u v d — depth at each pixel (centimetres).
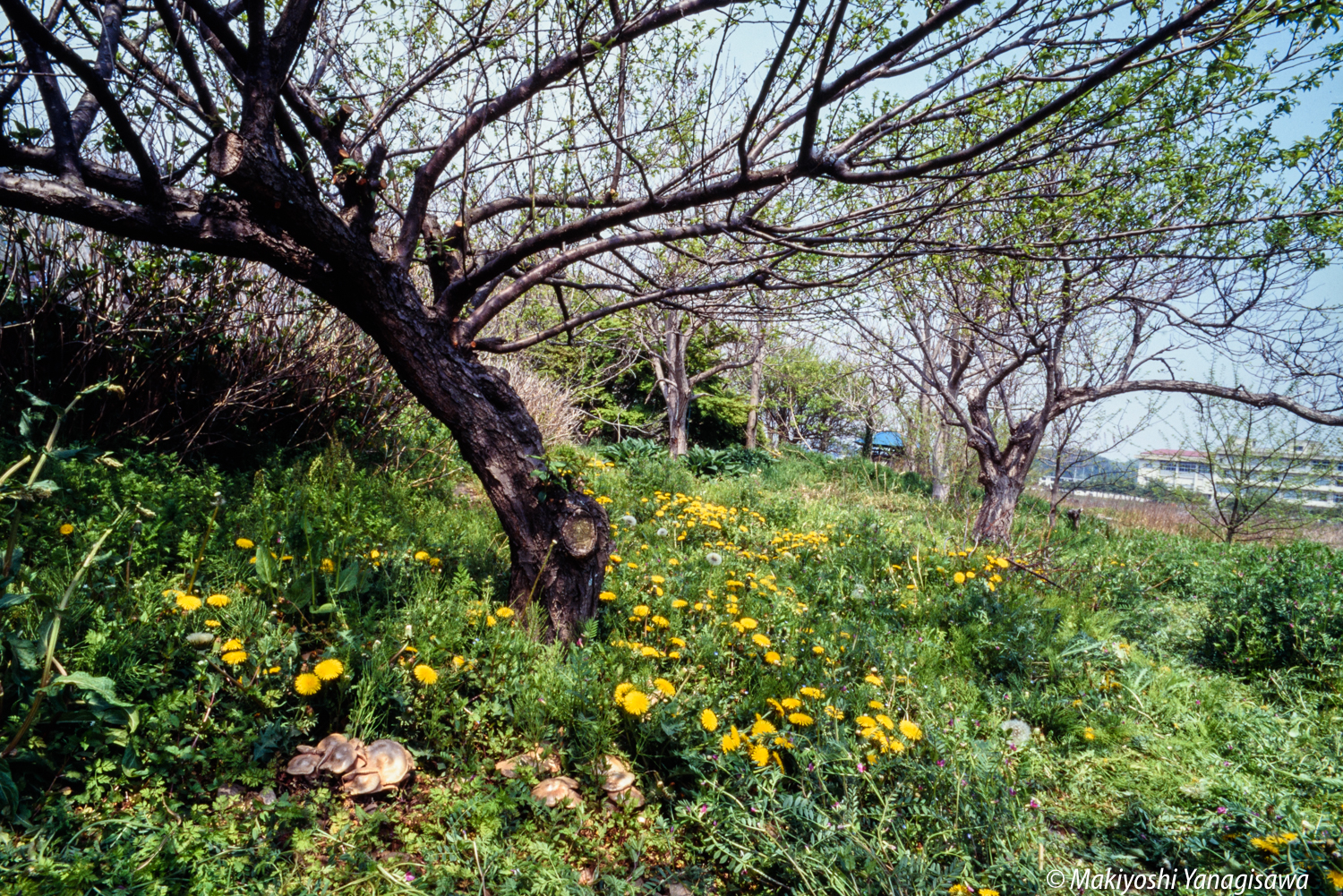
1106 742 356
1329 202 418
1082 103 297
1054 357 809
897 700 334
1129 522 1415
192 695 228
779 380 2378
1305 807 295
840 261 392
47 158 234
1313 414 740
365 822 214
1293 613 479
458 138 315
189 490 420
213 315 532
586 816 233
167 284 518
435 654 282
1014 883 223
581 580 346
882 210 323
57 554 294
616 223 307
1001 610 470
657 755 260
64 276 474
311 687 236
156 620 262
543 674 288
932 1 259
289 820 212
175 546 341
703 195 294
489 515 588
